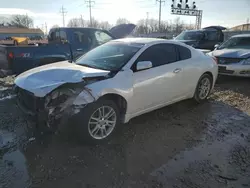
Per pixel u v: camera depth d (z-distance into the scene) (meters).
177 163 2.81
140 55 3.70
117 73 3.36
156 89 3.82
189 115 4.34
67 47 6.56
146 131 3.65
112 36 7.96
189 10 40.50
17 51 5.55
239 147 3.21
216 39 12.00
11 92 5.78
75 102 2.94
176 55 4.27
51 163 2.77
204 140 3.39
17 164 2.74
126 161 2.84
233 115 4.37
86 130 3.08
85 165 2.74
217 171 2.66
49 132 3.48
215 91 6.00
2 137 3.38
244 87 6.45
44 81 3.10
